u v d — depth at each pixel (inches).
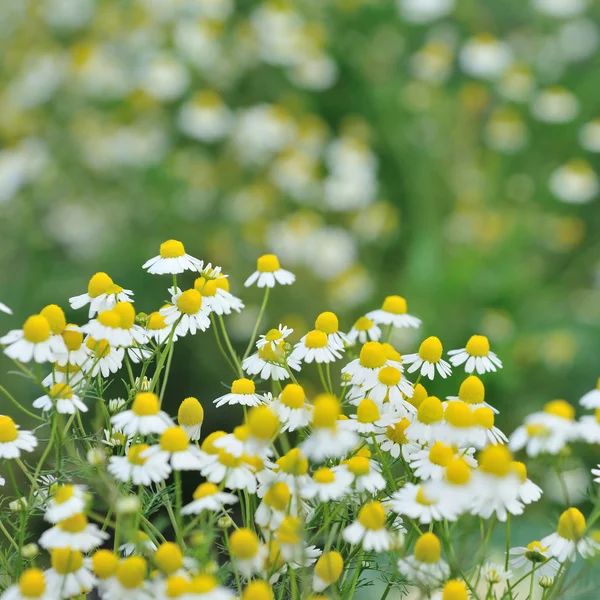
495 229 114.3
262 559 60.0
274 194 121.9
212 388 94.3
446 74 128.4
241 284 107.8
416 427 60.9
